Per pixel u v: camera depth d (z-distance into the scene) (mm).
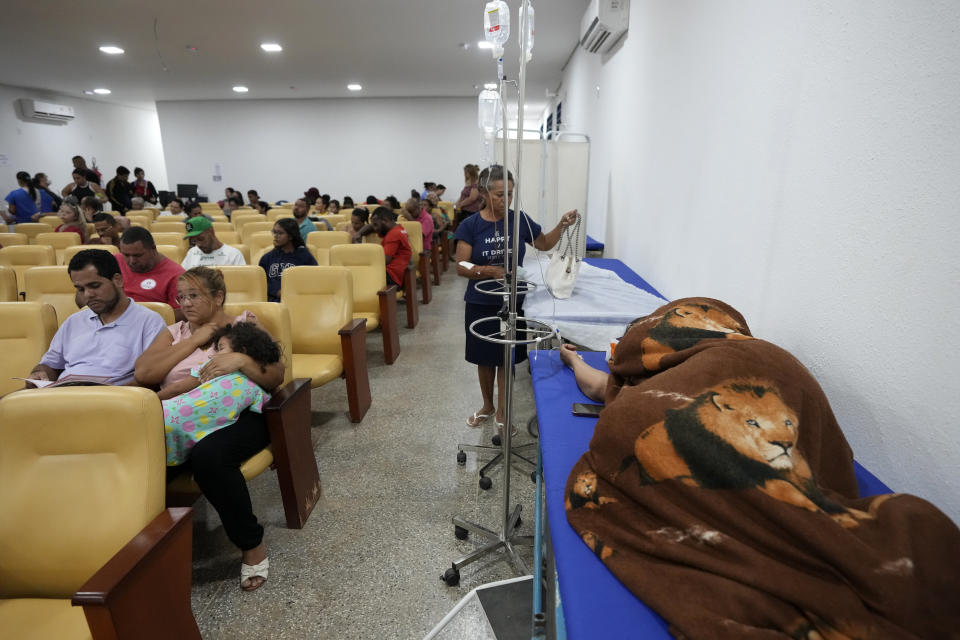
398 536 1813
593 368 1450
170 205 7270
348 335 2535
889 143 904
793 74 1242
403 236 4316
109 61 7125
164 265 2574
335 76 8344
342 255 3586
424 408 2846
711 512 718
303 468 1873
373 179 11328
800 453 741
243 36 5820
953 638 592
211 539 1816
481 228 2236
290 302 2738
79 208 5012
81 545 1084
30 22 5238
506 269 1560
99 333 1843
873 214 949
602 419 878
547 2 4684
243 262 3279
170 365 1774
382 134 11117
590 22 3740
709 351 880
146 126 13016
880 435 944
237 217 5816
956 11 759
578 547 832
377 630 1432
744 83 1540
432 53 6695
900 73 877
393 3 4715
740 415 767
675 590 688
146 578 1003
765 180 1394
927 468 836
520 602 1350
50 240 4051
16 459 1103
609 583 755
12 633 1007
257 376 1665
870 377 965
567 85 7336
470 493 2059
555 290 2057
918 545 625
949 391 790
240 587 1587
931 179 812
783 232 1290
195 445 1522
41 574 1100
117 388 1109
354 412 2654
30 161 9703
